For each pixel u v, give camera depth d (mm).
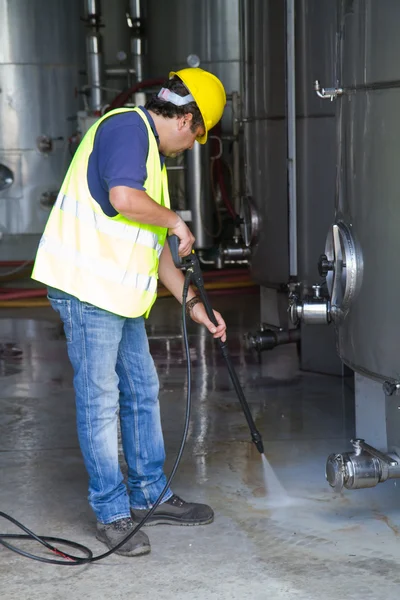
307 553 2711
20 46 8438
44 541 2775
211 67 8562
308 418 4121
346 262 2879
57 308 2738
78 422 2773
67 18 8523
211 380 4852
